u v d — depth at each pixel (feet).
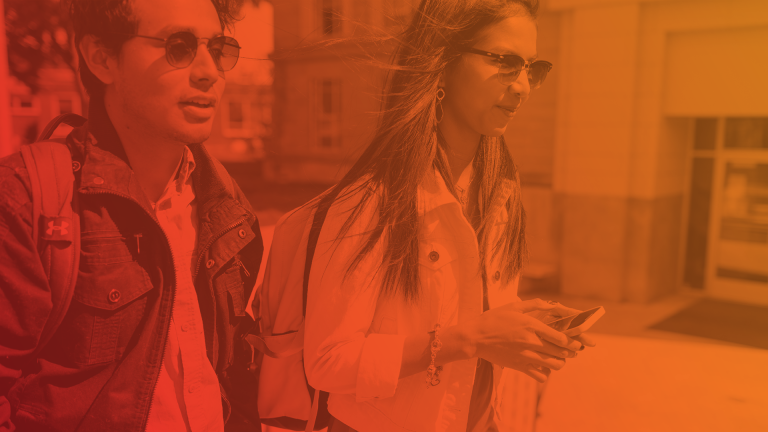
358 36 4.39
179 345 3.75
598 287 26.45
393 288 3.84
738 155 26.50
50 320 3.12
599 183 26.04
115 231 3.34
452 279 4.05
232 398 4.57
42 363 3.23
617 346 20.34
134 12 3.21
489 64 3.90
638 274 25.86
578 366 18.24
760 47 22.76
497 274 4.59
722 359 19.17
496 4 3.90
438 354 3.54
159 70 3.27
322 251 3.87
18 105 22.40
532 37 4.03
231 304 4.14
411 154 3.92
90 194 3.25
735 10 22.70
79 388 3.28
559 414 14.67
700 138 27.40
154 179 3.74
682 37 24.36
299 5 29.25
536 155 27.86
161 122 3.35
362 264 3.71
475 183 4.79
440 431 4.00
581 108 26.22
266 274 4.70
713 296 27.50
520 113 27.96
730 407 15.43
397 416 3.97
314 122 38.45
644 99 24.98
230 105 41.39
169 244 3.51
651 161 25.11
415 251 3.86
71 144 3.43
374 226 3.84
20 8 21.86
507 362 3.51
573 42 26.12
